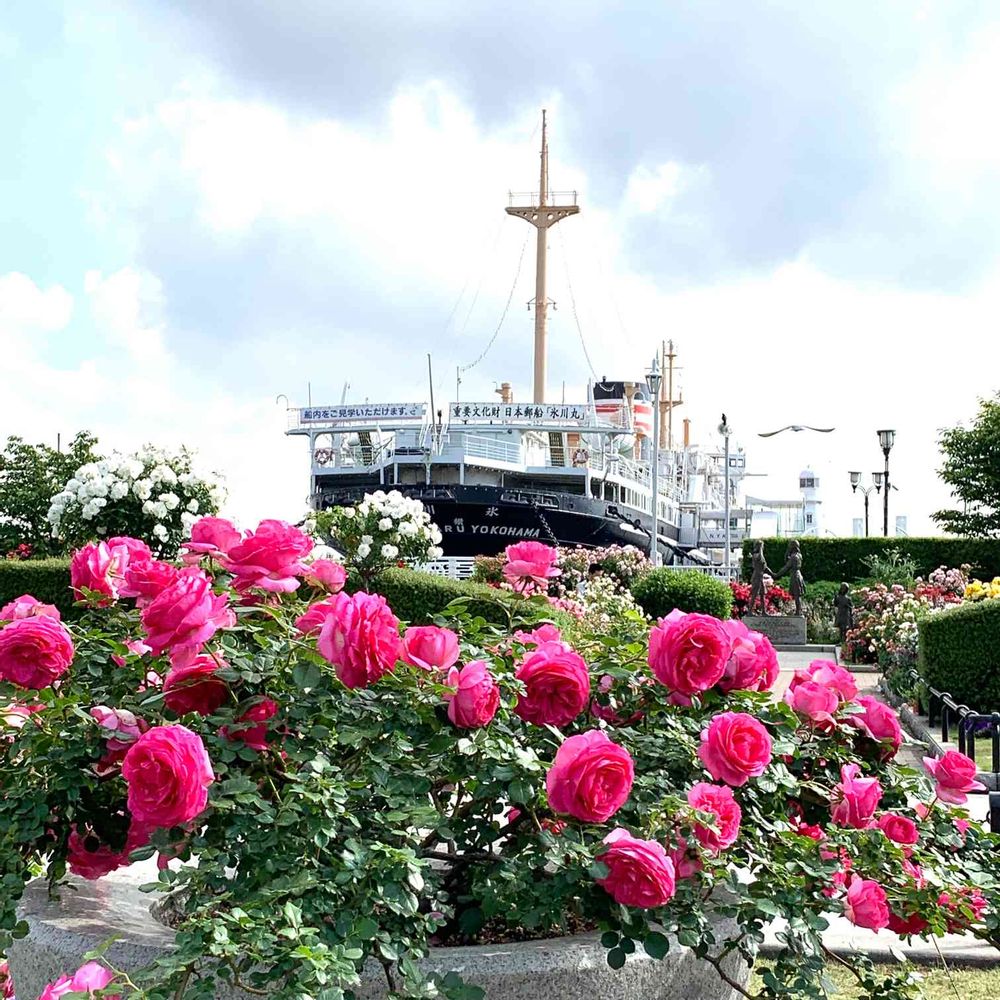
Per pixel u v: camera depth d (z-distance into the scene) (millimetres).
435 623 3898
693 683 3453
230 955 2523
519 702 3346
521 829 3465
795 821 3773
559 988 3039
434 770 3307
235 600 3475
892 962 5695
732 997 3469
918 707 16125
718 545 72812
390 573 17641
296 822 2902
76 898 3598
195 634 3037
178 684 3180
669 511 62469
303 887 2654
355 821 2908
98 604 3746
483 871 3326
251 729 3156
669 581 26562
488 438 48156
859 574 40125
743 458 85625
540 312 53531
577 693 3332
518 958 3031
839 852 3541
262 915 2555
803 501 97750
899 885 3539
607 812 2961
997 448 38906
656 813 3162
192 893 2865
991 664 14898
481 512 45531
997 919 3674
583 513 46406
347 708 3215
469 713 3152
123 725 3254
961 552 39406
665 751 3527
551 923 3125
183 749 2785
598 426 47750
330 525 17797
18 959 3334
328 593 3846
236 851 2893
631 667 3715
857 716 4031
